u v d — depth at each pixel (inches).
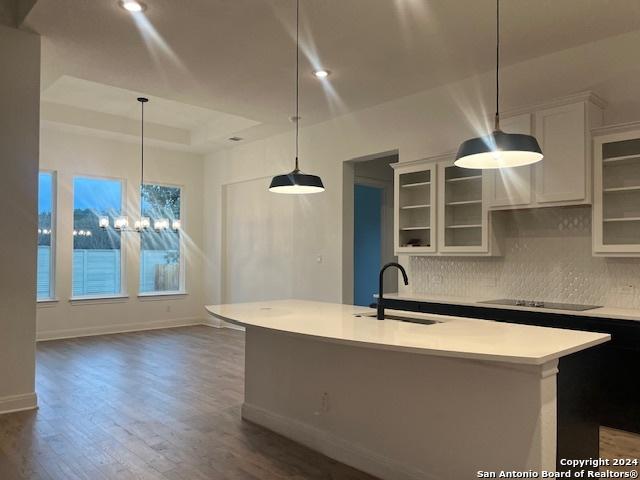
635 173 147.9
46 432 141.0
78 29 157.2
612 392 139.7
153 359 236.5
